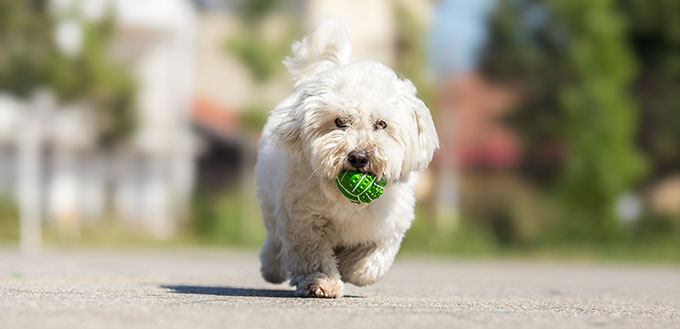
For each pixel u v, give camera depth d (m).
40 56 17.23
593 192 20.62
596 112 20.70
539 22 21.81
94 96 18.55
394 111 4.91
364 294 5.82
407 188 5.31
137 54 22.17
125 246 18.05
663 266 16.78
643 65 23.20
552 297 6.31
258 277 7.84
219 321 3.70
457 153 22.44
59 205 20.45
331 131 4.84
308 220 5.09
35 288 5.47
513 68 22.06
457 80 21.98
